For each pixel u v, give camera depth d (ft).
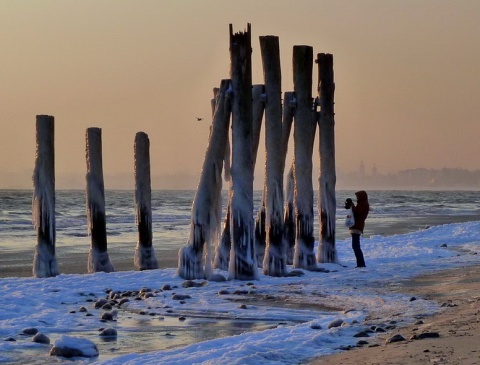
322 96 111.45
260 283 92.94
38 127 102.99
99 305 78.02
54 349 55.93
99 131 110.63
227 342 56.39
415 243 150.82
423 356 46.80
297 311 74.02
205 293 85.66
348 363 46.73
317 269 105.70
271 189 99.14
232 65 96.02
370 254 130.72
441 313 66.33
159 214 323.98
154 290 88.48
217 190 97.04
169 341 61.11
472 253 132.36
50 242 102.99
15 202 444.96
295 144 106.52
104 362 51.01
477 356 46.14
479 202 574.56
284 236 101.35
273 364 47.83
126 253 149.79
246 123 95.81
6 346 58.29
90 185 110.11
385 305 73.87
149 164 114.73
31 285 90.07
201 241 96.63
